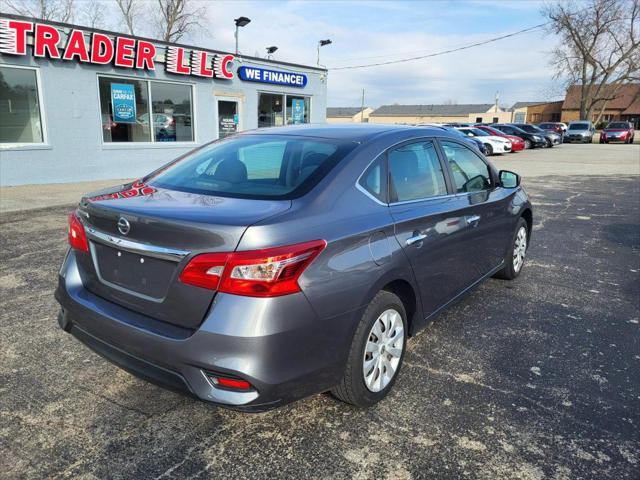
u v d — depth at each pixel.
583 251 6.48
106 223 2.54
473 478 2.33
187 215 2.31
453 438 2.62
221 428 2.68
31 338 3.63
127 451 2.47
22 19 9.95
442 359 3.47
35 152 10.80
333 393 2.80
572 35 48.12
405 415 2.81
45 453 2.44
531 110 75.69
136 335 2.39
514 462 2.44
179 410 2.83
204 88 13.72
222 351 2.18
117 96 11.99
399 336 3.00
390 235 2.83
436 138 3.69
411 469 2.38
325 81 17.45
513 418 2.80
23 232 6.71
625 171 17.00
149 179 3.24
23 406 2.82
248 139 3.43
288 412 2.83
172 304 2.32
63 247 6.00
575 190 12.27
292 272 2.24
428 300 3.32
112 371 3.22
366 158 2.95
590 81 50.03
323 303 2.37
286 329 2.23
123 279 2.54
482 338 3.82
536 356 3.54
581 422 2.77
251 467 2.38
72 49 10.74
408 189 3.20
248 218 2.28
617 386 3.15
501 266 4.71
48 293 4.49
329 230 2.47
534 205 10.05
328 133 3.30
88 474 2.31
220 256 2.17
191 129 13.77
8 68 10.13
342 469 2.38
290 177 2.78
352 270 2.52
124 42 11.55
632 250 6.55
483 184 4.28
